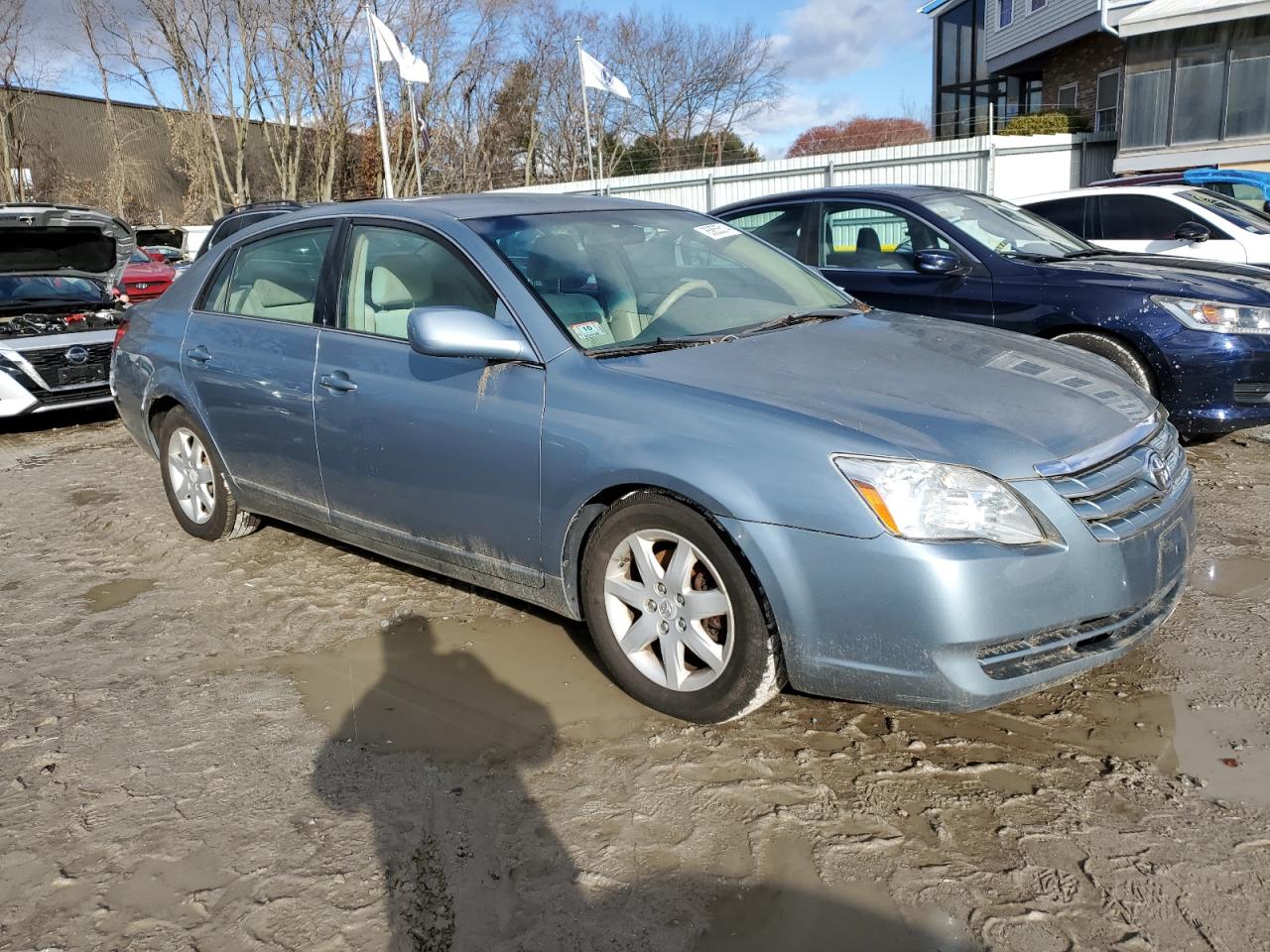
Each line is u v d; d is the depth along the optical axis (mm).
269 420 4098
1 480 6523
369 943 2184
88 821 2668
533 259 3516
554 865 2416
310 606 4074
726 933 2170
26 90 37656
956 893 2262
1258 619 3576
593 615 3150
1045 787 2650
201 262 4754
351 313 3852
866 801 2621
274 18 34750
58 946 2213
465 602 4031
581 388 3070
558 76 42719
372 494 3738
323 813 2662
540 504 3148
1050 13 23172
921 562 2490
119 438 7832
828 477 2590
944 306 6062
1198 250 8602
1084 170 20516
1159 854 2363
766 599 2711
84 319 8859
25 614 4129
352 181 41188
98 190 39125
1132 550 2697
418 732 3057
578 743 2951
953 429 2686
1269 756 2736
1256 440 6066
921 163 20125
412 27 36344
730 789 2689
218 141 38156
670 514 2861
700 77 45312
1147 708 3025
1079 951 2076
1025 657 2600
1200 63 18500
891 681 2584
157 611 4105
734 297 3824
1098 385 3131
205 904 2330
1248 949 2059
